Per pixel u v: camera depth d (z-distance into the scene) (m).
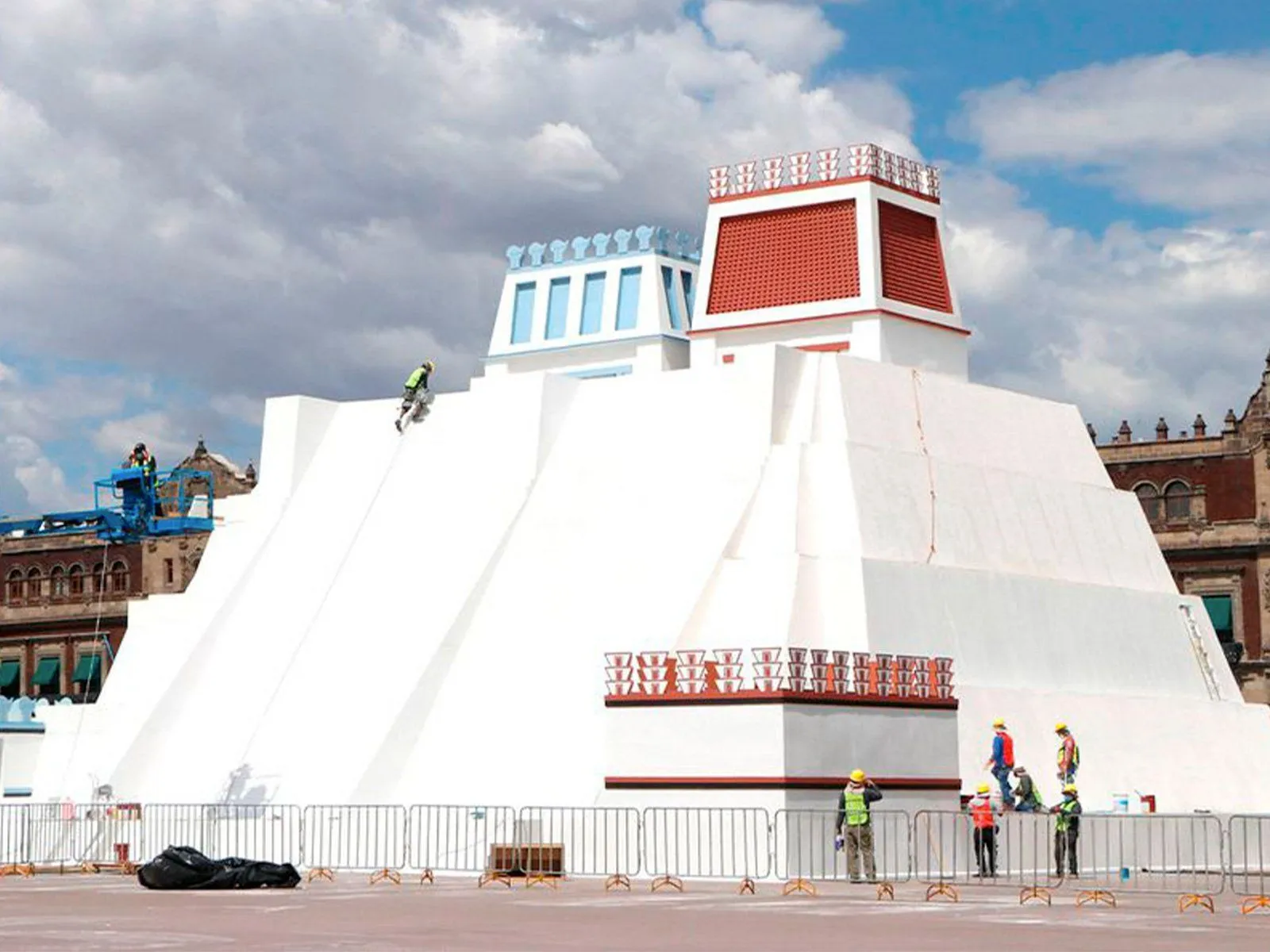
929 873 56.22
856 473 71.44
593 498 72.50
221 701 75.69
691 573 68.69
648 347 93.44
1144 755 77.31
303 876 59.81
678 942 34.50
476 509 74.06
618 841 56.88
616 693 59.44
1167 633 84.62
